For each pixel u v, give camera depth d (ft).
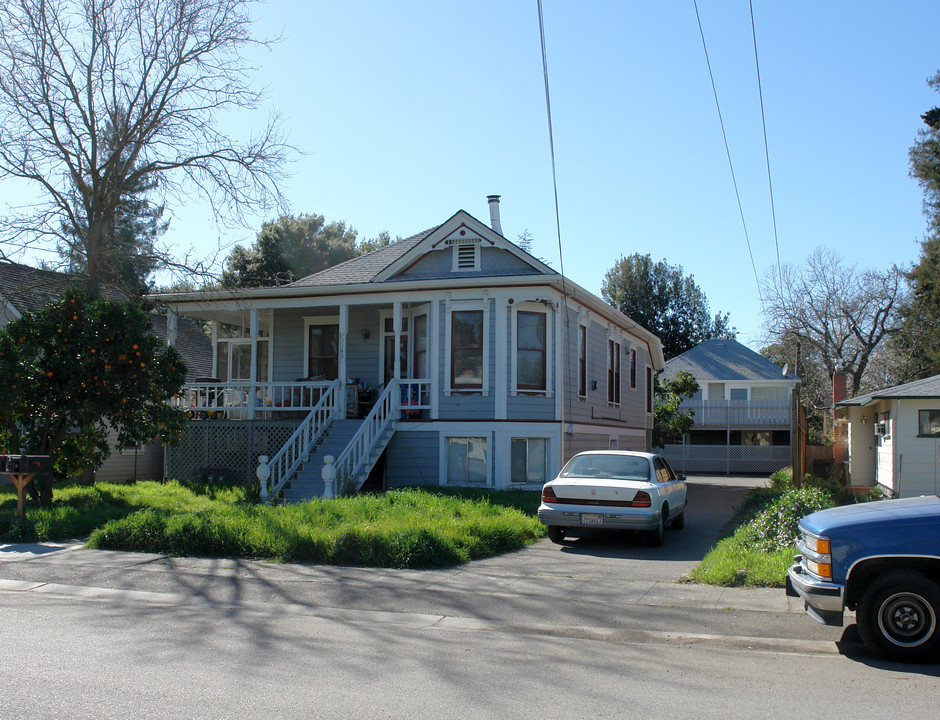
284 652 21.81
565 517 41.55
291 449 60.64
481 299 63.41
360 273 69.72
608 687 19.08
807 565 22.71
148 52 70.54
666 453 135.85
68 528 41.70
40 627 24.40
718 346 156.35
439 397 63.72
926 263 125.49
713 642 23.81
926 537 20.95
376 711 17.06
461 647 22.89
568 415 65.77
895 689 19.04
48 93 67.92
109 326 48.93
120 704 17.17
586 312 72.64
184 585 31.22
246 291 67.31
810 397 173.68
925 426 70.28
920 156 124.16
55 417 49.08
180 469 67.56
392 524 39.60
